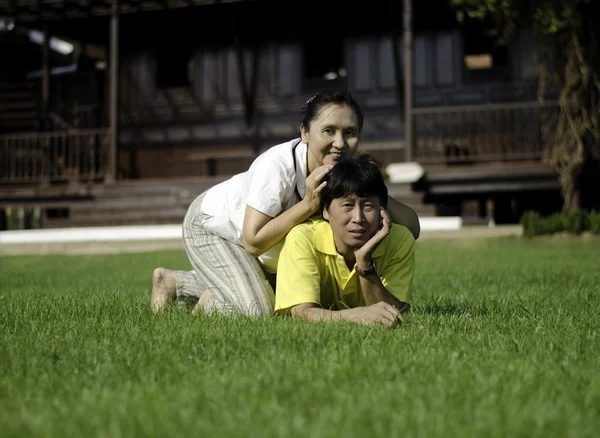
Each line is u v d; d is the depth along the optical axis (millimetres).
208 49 18875
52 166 19000
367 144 17734
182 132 19016
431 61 17344
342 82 17984
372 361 2537
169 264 10445
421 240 13555
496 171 14766
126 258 11969
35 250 14789
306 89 18266
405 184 14625
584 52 14109
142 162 19219
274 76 18422
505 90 16938
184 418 1836
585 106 14039
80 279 7984
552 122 15750
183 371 2467
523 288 6016
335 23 18016
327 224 3699
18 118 20188
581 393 2145
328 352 2750
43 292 6141
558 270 7863
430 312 4246
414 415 1847
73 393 2186
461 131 16438
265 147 18469
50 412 1944
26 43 21078
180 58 19141
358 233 3473
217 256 4113
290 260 3641
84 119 19953
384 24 17734
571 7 13648
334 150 3709
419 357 2623
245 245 3820
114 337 3203
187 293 4379
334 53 18203
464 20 17125
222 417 1865
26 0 17453
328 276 3738
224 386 2205
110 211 16406
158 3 17062
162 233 15133
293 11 18031
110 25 18672
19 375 2410
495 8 13672
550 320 3797
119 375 2418
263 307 3918
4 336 3305
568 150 14180
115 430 1726
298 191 3826
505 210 19938
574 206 14188
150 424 1789
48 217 19734
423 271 8078
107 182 17609
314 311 3535
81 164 19453
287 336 3035
